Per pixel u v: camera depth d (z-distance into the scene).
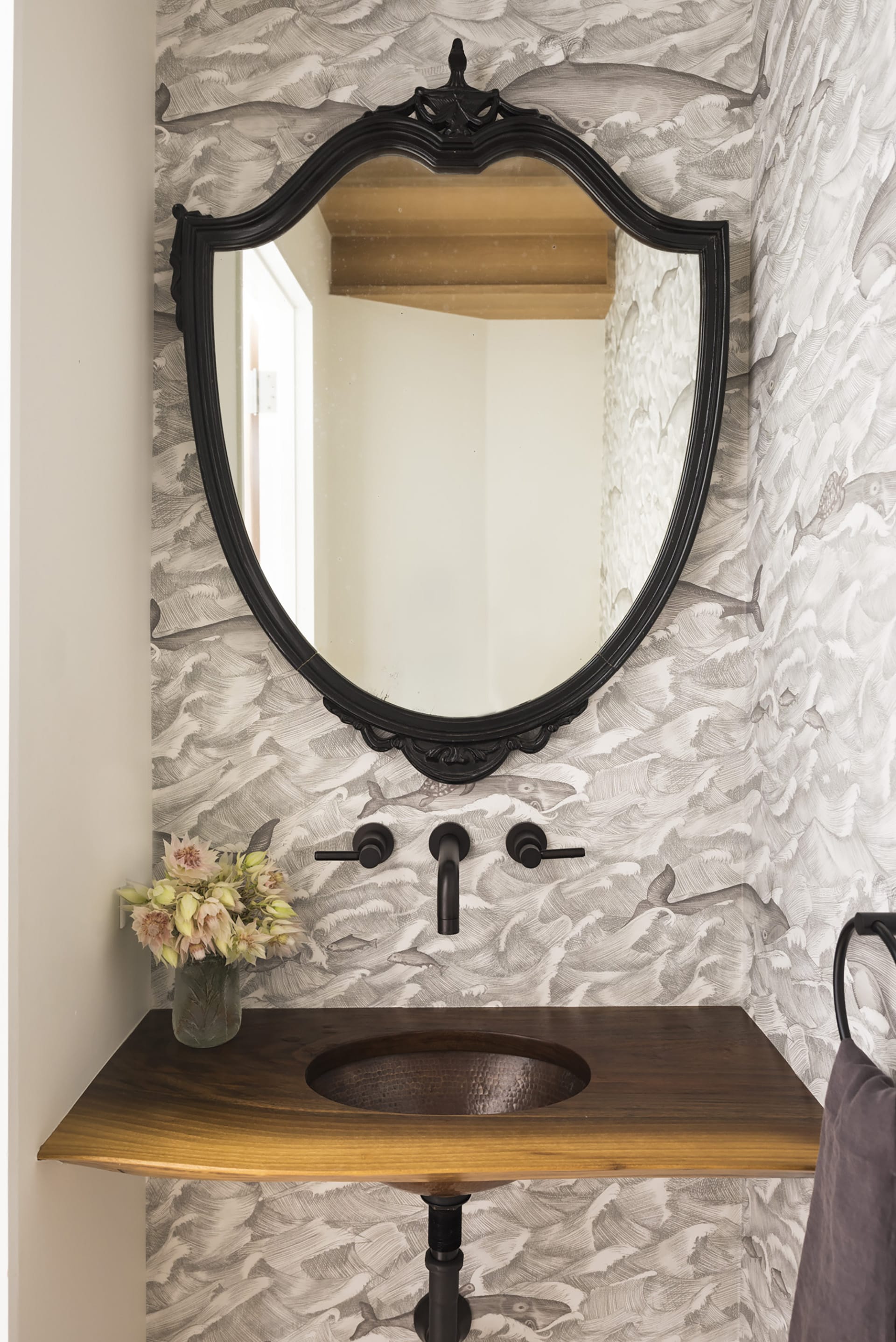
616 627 1.54
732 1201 1.61
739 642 1.57
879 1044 1.09
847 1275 0.89
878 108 1.09
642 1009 1.58
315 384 1.52
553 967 1.58
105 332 1.32
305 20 1.53
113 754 1.36
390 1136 1.16
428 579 1.53
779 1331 1.43
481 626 1.54
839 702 1.21
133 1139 1.14
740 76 1.54
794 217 1.36
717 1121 1.20
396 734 1.52
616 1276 1.62
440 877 1.37
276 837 1.56
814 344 1.28
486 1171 1.09
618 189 1.50
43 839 1.12
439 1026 1.49
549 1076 1.43
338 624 1.53
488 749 1.54
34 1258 1.10
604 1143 1.14
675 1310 1.62
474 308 1.53
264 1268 1.59
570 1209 1.61
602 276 1.52
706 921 1.59
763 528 1.49
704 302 1.51
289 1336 1.60
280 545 1.52
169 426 1.54
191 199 1.54
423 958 1.57
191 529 1.54
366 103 1.54
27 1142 1.08
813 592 1.29
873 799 1.11
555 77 1.54
